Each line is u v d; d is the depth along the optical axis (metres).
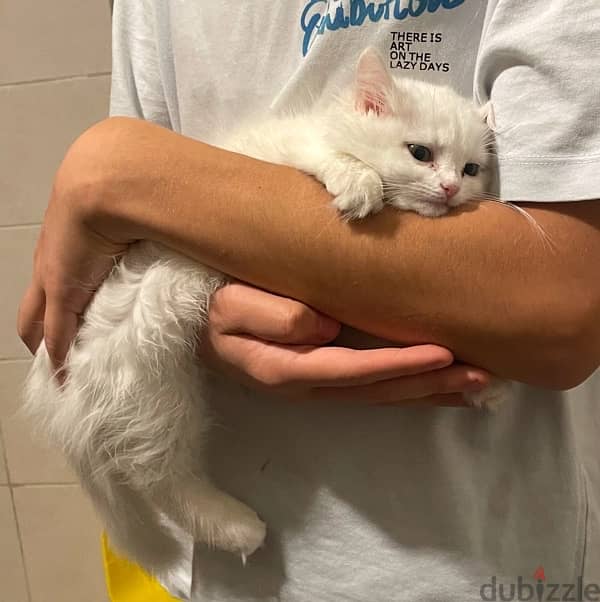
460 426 0.61
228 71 0.75
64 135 1.28
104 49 1.23
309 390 0.53
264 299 0.52
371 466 0.60
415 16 0.66
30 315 0.65
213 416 0.69
